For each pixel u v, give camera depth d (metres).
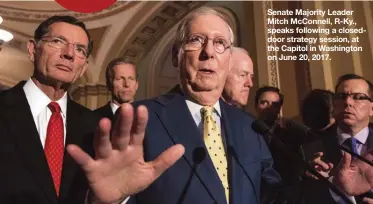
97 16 8.53
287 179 1.23
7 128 1.25
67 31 1.46
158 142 0.98
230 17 6.09
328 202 1.20
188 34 1.11
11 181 1.16
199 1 7.27
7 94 1.38
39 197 1.17
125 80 2.40
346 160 1.07
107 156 0.64
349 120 1.76
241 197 0.97
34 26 8.88
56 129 1.37
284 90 4.43
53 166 1.28
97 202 0.64
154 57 9.00
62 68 1.42
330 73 4.00
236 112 1.20
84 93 9.42
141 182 0.66
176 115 1.06
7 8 8.42
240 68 1.86
